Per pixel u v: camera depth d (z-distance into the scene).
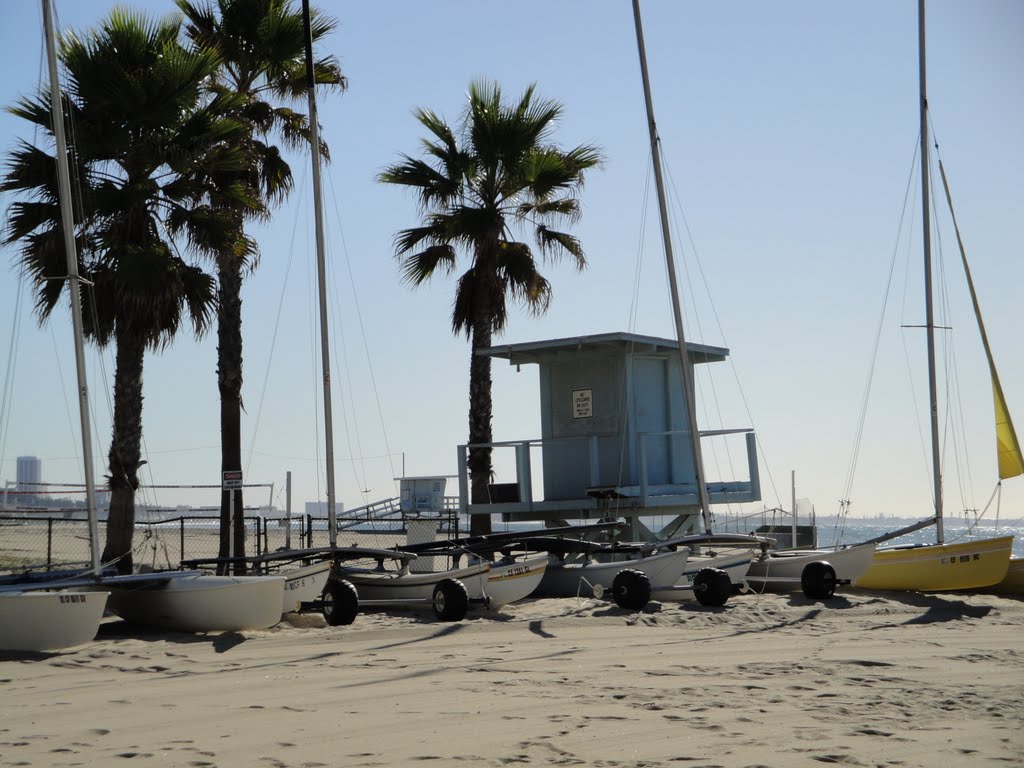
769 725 8.91
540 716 9.34
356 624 16.45
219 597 15.04
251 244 22.31
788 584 20.91
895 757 7.77
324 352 19.19
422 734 8.66
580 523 29.92
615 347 26.22
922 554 20.53
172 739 8.53
